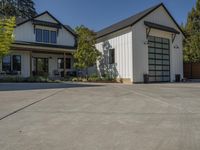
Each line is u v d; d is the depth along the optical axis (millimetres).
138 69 18344
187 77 23438
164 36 20781
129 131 4043
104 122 4664
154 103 6922
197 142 3479
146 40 19078
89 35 20094
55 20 23312
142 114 5387
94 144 3414
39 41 22281
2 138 3695
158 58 20188
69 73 23312
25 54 21422
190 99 7770
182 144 3398
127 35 18516
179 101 7316
